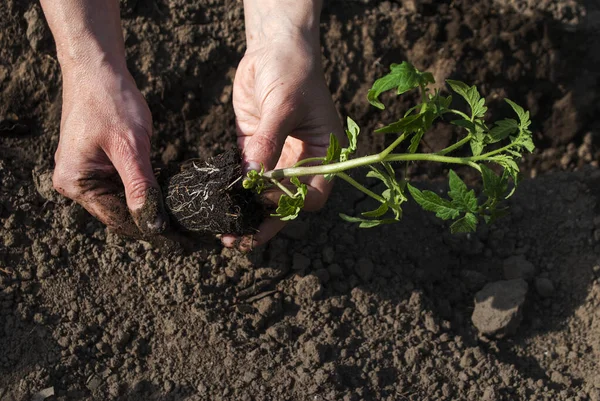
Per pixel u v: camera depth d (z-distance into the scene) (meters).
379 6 1.21
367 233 1.12
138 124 1.01
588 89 1.22
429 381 1.06
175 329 1.06
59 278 1.07
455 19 1.20
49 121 1.13
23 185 1.10
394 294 1.10
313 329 1.07
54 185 1.02
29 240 1.08
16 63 1.13
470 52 1.20
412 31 1.20
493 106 1.20
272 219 1.00
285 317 1.08
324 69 1.18
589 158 1.21
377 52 1.19
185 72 1.15
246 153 0.98
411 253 1.12
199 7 1.17
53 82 1.13
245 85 1.08
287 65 1.02
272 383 1.04
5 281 1.06
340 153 0.91
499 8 1.22
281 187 0.93
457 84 0.91
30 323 1.05
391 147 0.90
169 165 1.03
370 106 1.17
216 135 1.15
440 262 1.13
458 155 1.19
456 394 1.06
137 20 1.16
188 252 1.08
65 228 1.08
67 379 1.03
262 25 1.06
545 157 1.21
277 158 0.99
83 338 1.05
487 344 1.10
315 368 1.04
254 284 1.08
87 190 1.01
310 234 1.11
